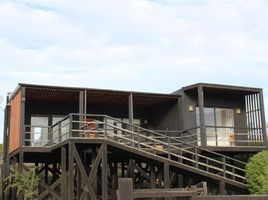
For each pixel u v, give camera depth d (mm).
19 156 17828
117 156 18594
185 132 20781
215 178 16688
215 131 20328
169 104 22250
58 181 17625
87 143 15297
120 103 22547
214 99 21750
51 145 18625
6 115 21547
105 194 14820
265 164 16781
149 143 19906
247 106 22391
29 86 18375
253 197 9141
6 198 19125
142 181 20031
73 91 19234
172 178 19484
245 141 21000
